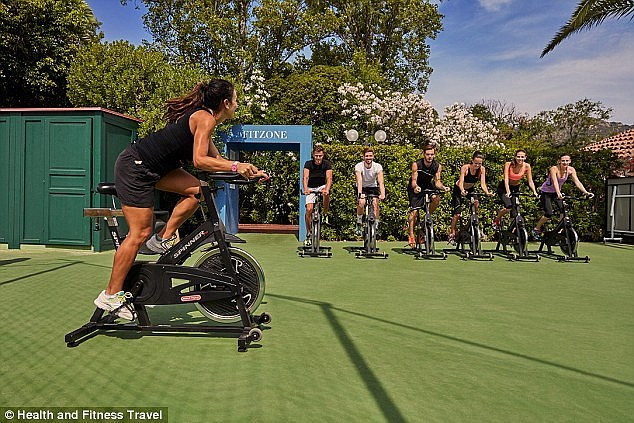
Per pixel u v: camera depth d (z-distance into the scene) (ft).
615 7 39.14
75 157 28.45
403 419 7.51
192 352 10.68
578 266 24.76
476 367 9.87
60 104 53.52
